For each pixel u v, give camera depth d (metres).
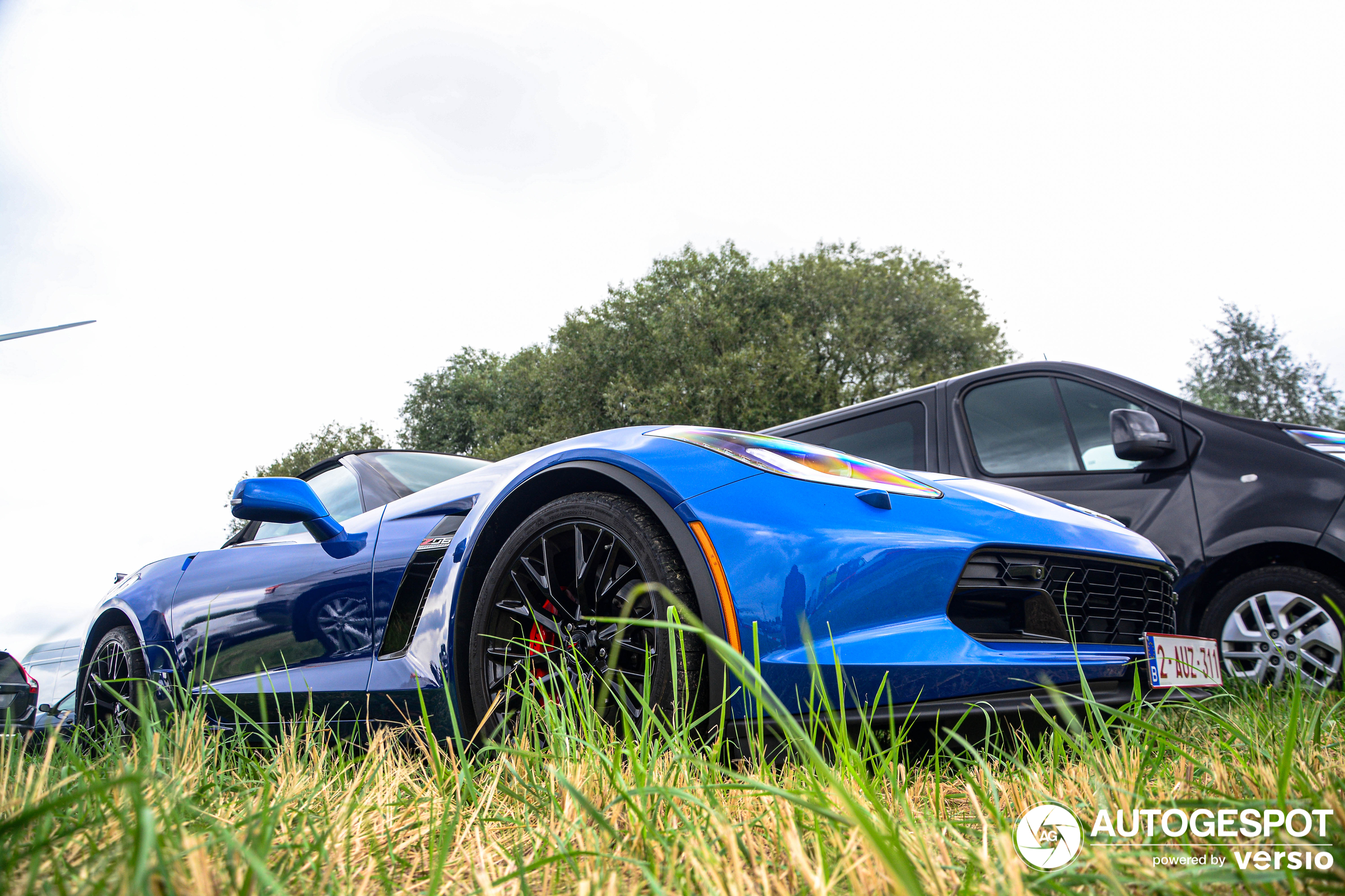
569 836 0.89
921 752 1.44
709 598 1.42
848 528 1.51
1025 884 0.68
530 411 27.31
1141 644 1.84
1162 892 0.67
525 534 1.72
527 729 1.31
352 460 2.84
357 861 0.85
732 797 1.04
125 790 0.93
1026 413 3.56
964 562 1.55
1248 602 2.89
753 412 20.47
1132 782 1.05
